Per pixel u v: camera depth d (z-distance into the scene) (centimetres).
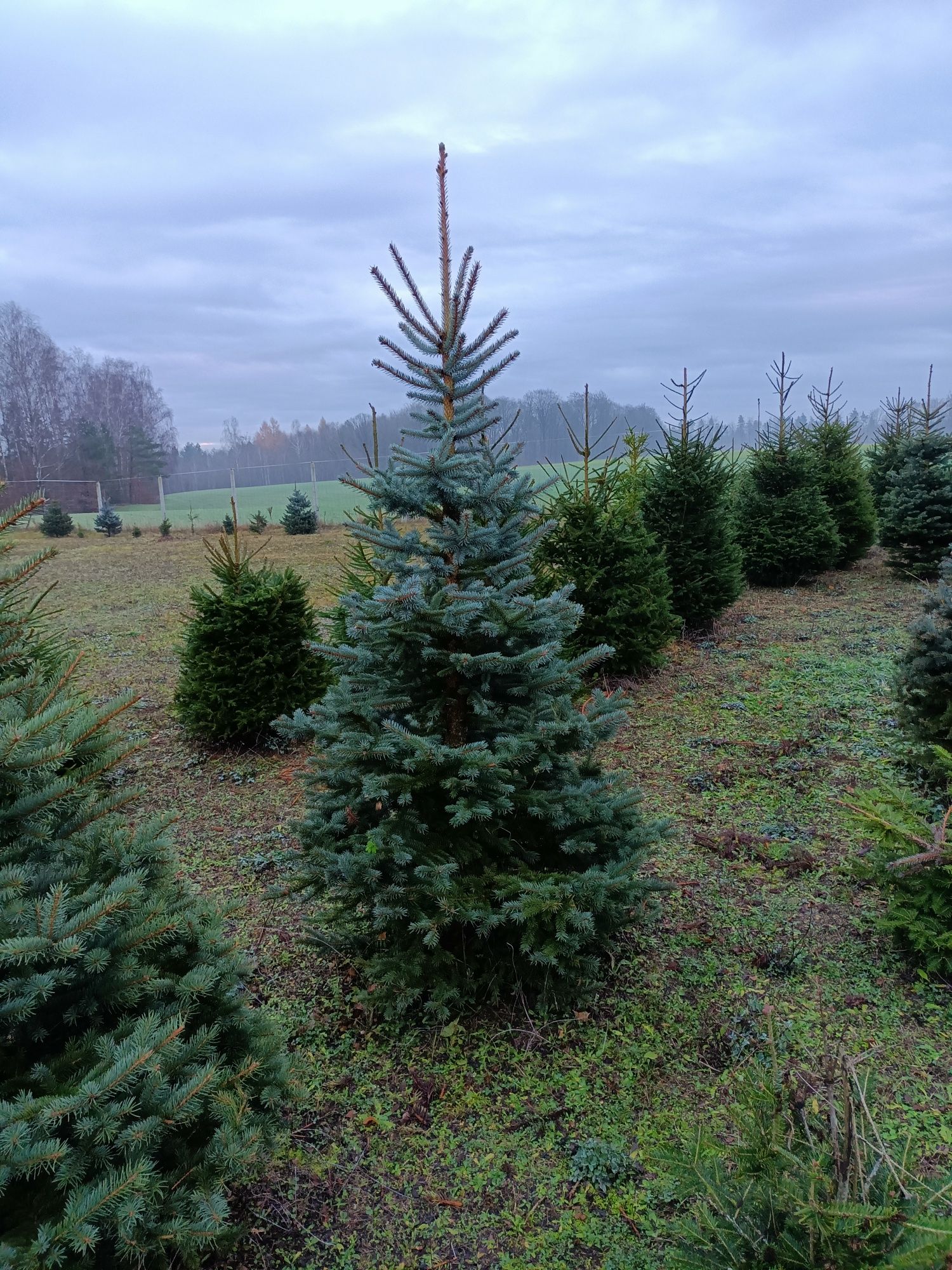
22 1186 199
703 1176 213
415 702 363
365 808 362
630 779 616
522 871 347
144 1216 202
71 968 213
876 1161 192
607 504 882
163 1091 213
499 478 356
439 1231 270
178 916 238
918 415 1575
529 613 342
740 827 535
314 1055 349
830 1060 225
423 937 361
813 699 770
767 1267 194
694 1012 364
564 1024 360
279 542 2408
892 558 1379
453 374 359
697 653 955
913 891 381
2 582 266
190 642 729
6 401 5003
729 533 1051
